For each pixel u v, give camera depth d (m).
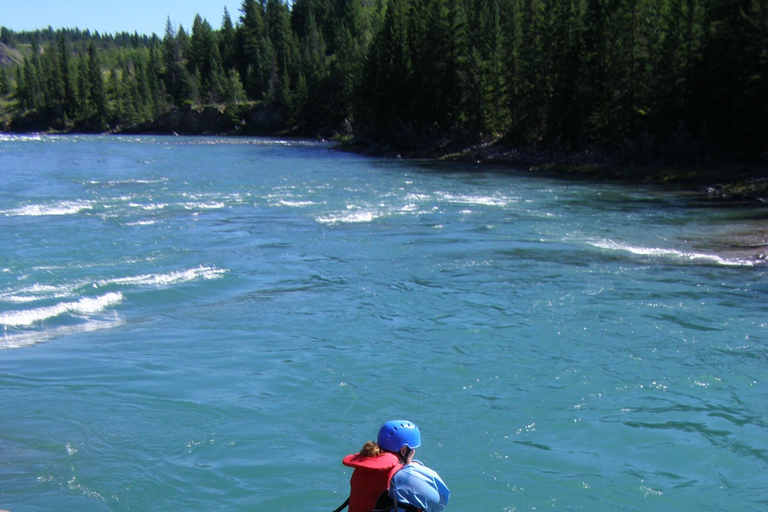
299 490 5.84
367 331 10.32
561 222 20.88
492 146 52.47
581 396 7.92
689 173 34.19
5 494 5.65
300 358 9.12
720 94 37.69
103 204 22.78
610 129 44.62
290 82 112.56
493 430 7.05
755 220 21.78
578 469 6.28
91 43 129.50
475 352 9.38
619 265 14.98
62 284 12.70
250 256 15.45
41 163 40.66
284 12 137.75
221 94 121.12
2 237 16.83
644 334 10.15
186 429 6.98
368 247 16.61
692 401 7.80
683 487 5.99
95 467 6.16
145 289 12.53
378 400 7.77
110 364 8.87
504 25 56.44
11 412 7.32
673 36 40.62
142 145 67.00
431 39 59.59
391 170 39.50
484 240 17.70
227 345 9.68
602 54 46.62
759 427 7.15
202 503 5.62
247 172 36.62
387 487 3.80
